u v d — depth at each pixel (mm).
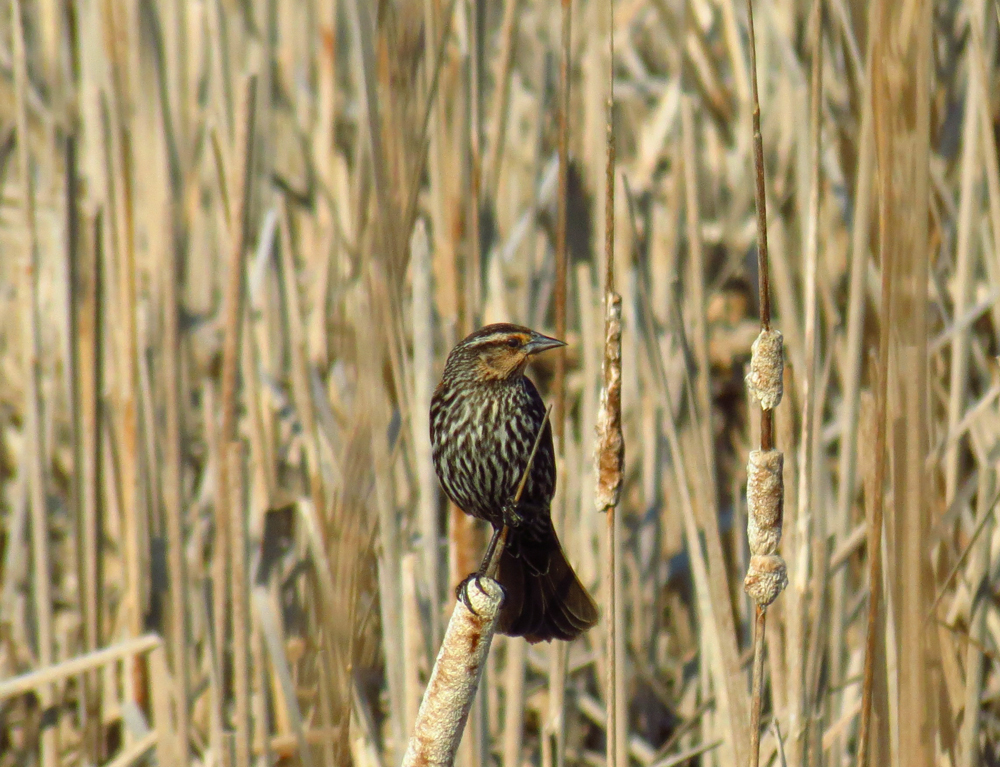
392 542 7617
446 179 9195
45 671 8141
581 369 11234
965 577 8297
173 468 8586
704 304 8477
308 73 14656
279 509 8680
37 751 9422
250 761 8031
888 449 6434
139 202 12188
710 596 7035
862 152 7215
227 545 8297
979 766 7379
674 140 11680
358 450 6543
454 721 5723
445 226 9367
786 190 11180
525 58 14852
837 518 8203
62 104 11500
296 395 9812
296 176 14180
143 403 9367
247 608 7855
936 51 9508
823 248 9625
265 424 10633
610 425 5766
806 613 6703
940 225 8812
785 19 10695
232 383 8336
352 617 6539
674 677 10555
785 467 7355
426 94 7113
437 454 8484
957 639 7672
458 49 9312
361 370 6496
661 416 10023
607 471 5840
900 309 5109
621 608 7688
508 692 8352
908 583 5297
